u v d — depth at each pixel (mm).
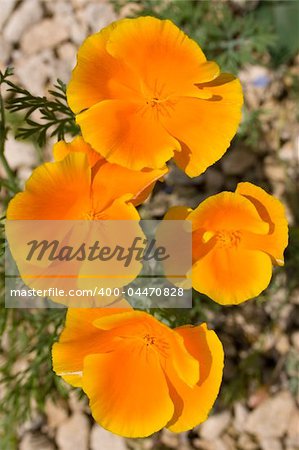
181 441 456
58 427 461
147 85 311
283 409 460
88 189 297
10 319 458
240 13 509
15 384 439
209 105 310
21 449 454
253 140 480
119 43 302
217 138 308
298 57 517
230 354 468
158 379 301
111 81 310
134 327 299
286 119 509
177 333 281
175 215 309
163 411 298
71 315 300
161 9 487
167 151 298
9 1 513
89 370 294
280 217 307
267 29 491
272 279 464
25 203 288
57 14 520
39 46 519
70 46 518
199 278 305
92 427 460
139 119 309
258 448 458
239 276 307
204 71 302
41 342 420
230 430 461
